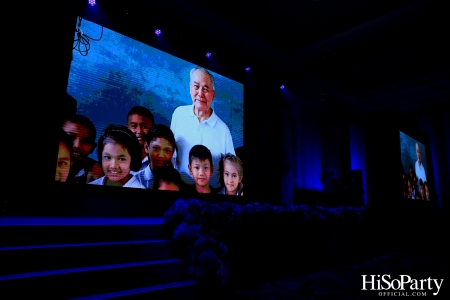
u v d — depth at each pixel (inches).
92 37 236.1
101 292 128.7
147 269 145.5
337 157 473.4
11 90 195.3
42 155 201.5
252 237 209.2
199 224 184.5
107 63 241.6
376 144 468.1
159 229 178.9
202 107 305.4
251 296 165.0
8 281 108.7
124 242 155.4
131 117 249.0
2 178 186.7
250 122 358.6
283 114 409.7
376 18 285.6
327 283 199.8
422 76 391.9
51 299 116.3
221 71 334.3
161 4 257.6
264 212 224.4
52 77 211.0
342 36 310.3
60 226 143.6
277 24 300.0
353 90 440.1
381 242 366.3
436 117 579.8
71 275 122.4
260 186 351.6
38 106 203.5
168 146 269.3
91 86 229.8
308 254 248.8
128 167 241.8
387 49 326.0
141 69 262.4
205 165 295.9
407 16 271.4
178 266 157.8
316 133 492.1
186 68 298.0
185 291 145.9
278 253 223.1
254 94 371.2
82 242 147.6
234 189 319.3
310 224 259.6
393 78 401.4
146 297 132.0
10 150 191.0
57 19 217.6
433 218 448.1
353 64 359.3
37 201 199.0
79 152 217.9
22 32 202.8
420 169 526.9
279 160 379.2
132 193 244.5
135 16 261.0
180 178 274.1
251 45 320.8
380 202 451.5
